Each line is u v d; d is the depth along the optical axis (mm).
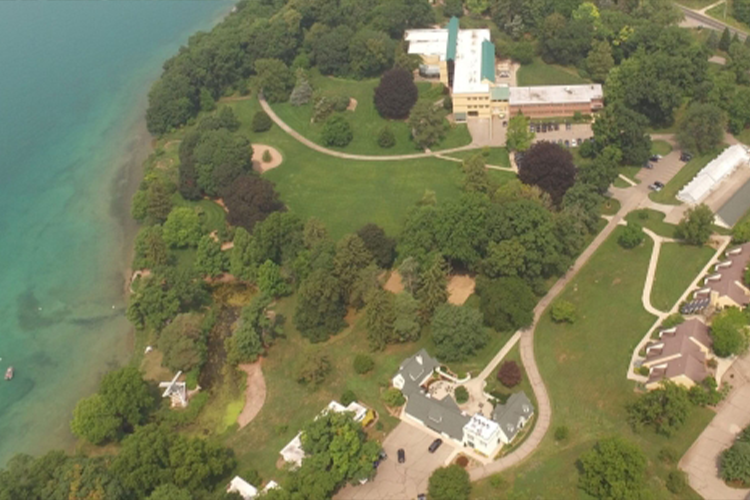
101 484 192375
